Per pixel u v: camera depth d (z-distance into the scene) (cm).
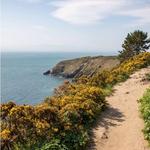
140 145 1641
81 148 1605
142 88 2748
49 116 1731
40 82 13875
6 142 1482
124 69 3541
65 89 2636
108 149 1627
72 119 1831
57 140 1570
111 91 2717
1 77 16875
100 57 16538
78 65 16662
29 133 1573
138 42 6125
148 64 3703
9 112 1681
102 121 1972
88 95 2267
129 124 1920
